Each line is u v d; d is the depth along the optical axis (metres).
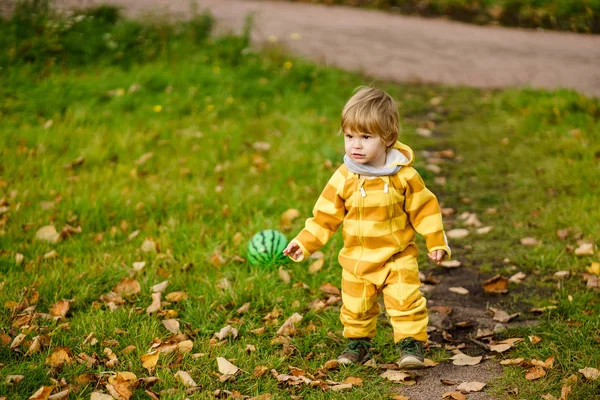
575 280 4.73
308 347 3.88
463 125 8.43
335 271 4.83
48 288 4.40
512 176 6.83
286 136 7.70
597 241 5.27
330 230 3.65
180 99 8.58
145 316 4.15
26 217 5.52
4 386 3.30
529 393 3.34
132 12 11.97
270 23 12.73
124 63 9.69
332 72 9.89
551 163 7.05
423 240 5.57
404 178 3.45
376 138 3.38
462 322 4.26
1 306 4.18
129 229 5.47
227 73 9.44
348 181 3.52
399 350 3.69
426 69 10.65
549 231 5.57
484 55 11.48
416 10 14.16
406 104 9.10
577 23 13.25
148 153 7.00
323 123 8.24
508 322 4.24
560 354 3.67
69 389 3.33
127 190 6.11
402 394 3.43
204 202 5.92
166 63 9.66
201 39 10.64
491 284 4.71
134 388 3.38
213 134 7.61
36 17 10.12
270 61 10.12
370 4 14.59
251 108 8.55
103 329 3.94
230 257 4.95
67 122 7.77
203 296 4.40
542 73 10.54
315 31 12.42
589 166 6.86
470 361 3.71
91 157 6.86
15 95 8.16
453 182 6.74
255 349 3.83
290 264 4.87
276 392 3.43
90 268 4.70
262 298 4.36
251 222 5.50
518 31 13.09
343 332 3.78
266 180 6.55
